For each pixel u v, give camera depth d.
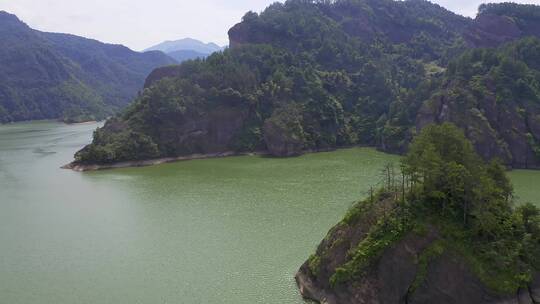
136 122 199.50
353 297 57.66
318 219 101.50
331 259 62.72
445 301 55.12
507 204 65.88
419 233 58.34
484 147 159.12
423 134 69.56
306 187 133.25
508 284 54.38
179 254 84.12
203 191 132.88
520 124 163.75
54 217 111.94
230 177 153.12
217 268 76.69
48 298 69.12
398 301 56.28
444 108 176.50
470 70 184.62
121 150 182.75
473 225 59.06
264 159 191.00
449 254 56.53
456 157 66.25
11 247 91.81
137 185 144.75
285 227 96.69
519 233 59.72
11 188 144.50
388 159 180.38
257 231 94.75
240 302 64.44
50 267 80.88
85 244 92.06
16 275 77.81
